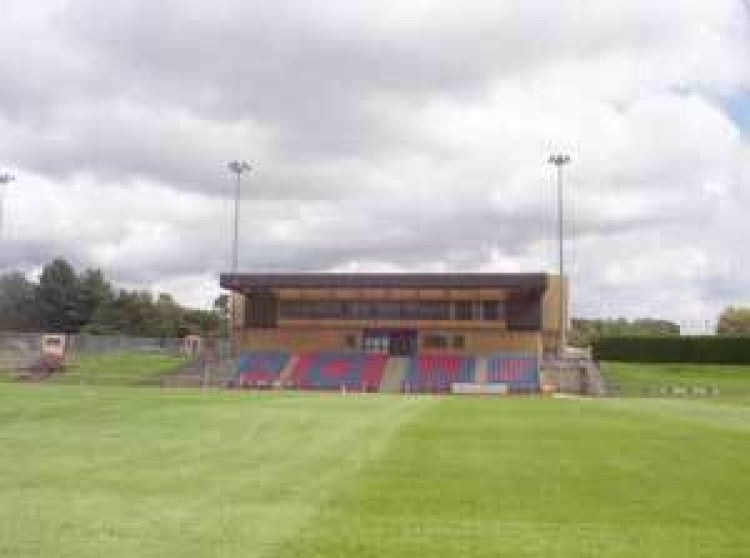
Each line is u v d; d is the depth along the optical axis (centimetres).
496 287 8456
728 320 14750
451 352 9112
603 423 3528
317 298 9256
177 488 1544
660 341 10594
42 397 4450
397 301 9188
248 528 1199
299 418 3341
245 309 9456
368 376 8656
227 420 3170
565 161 9162
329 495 1497
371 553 1073
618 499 1542
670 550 1138
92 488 1529
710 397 7200
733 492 1645
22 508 1320
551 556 1089
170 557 1026
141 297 15688
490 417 3772
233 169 9438
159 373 8688
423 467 1923
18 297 16138
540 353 9019
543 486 1683
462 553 1092
